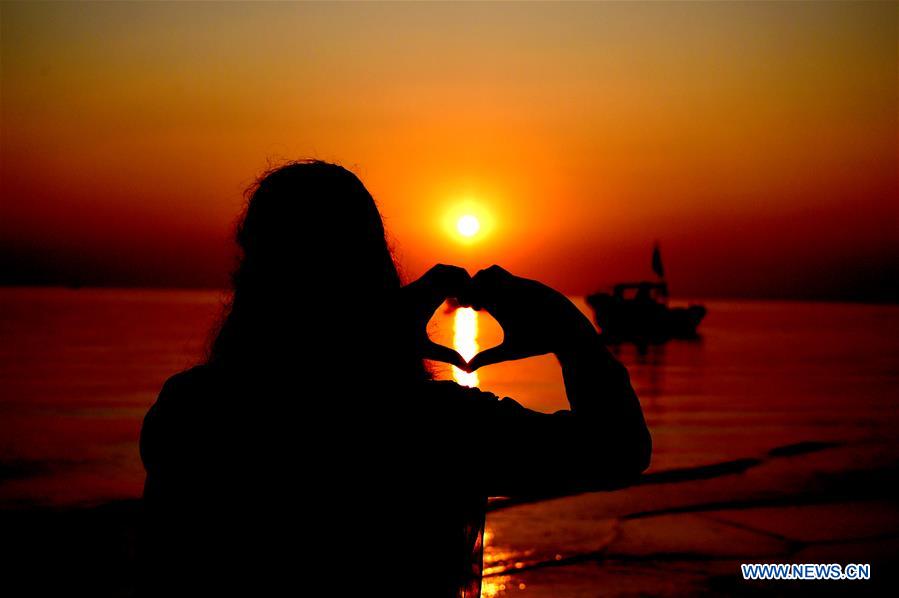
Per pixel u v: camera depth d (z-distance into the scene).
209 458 0.99
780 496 8.81
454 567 1.02
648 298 51.06
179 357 30.64
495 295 1.07
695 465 10.75
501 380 24.28
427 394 1.04
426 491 1.01
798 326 81.06
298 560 0.98
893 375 27.47
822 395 20.88
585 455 1.01
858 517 7.88
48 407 17.08
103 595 5.67
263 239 1.07
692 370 29.64
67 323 59.97
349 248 1.07
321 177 1.09
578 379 1.04
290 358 1.03
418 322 1.07
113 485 9.43
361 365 1.03
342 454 1.00
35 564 6.32
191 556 0.98
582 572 6.13
